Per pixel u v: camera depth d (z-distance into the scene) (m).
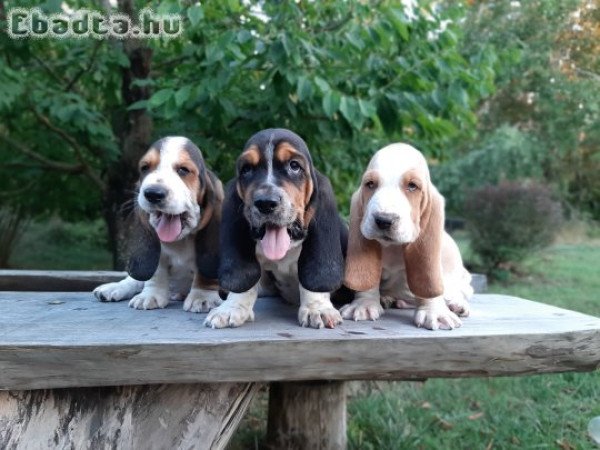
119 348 0.53
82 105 1.37
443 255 0.74
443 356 0.58
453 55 1.15
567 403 1.12
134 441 0.56
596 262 3.36
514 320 0.68
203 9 1.06
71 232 3.18
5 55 1.45
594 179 4.54
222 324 0.60
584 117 3.07
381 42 1.09
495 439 0.98
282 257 0.59
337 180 1.34
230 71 1.04
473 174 4.18
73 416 0.55
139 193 0.66
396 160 0.63
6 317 0.66
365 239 0.65
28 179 1.94
